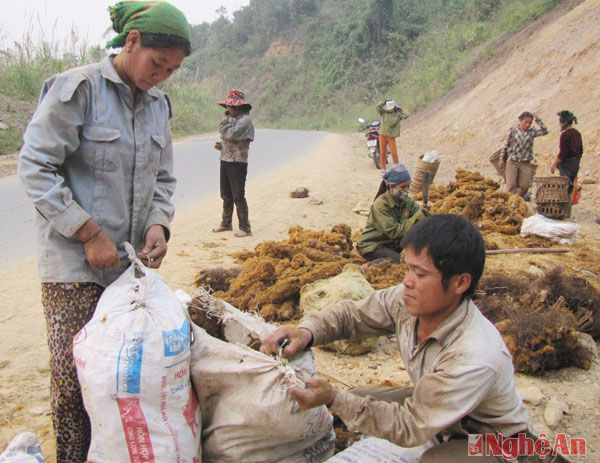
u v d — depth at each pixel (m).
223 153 7.99
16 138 17.39
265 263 5.56
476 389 2.49
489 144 18.42
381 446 2.94
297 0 80.12
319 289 5.01
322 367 4.55
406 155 19.25
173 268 6.54
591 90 16.31
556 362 4.61
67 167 2.86
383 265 6.04
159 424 2.66
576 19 20.66
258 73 76.38
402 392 3.19
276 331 3.01
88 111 2.79
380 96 46.88
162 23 2.69
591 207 11.04
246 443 2.86
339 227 7.28
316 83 62.44
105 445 2.64
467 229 2.54
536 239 8.11
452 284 2.53
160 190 3.25
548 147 15.28
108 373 2.59
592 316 5.28
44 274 2.87
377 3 54.94
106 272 2.96
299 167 15.61
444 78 31.28
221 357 2.89
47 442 3.47
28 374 4.22
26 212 9.59
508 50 26.23
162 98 3.16
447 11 46.75
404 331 2.92
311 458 3.04
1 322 5.06
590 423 3.98
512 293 5.62
